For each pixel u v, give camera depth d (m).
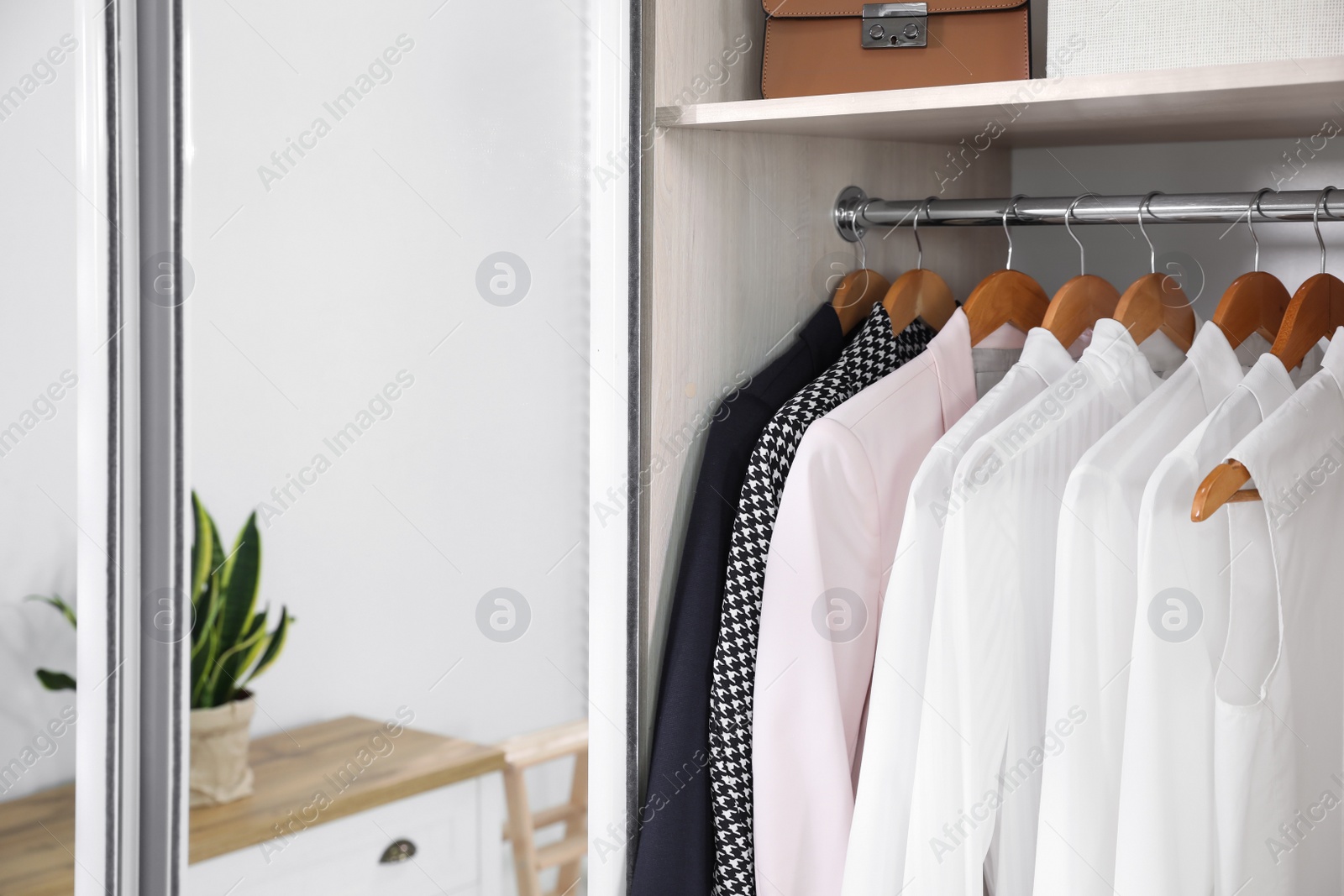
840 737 1.00
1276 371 0.91
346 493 0.83
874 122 1.03
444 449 0.90
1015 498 0.93
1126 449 0.89
